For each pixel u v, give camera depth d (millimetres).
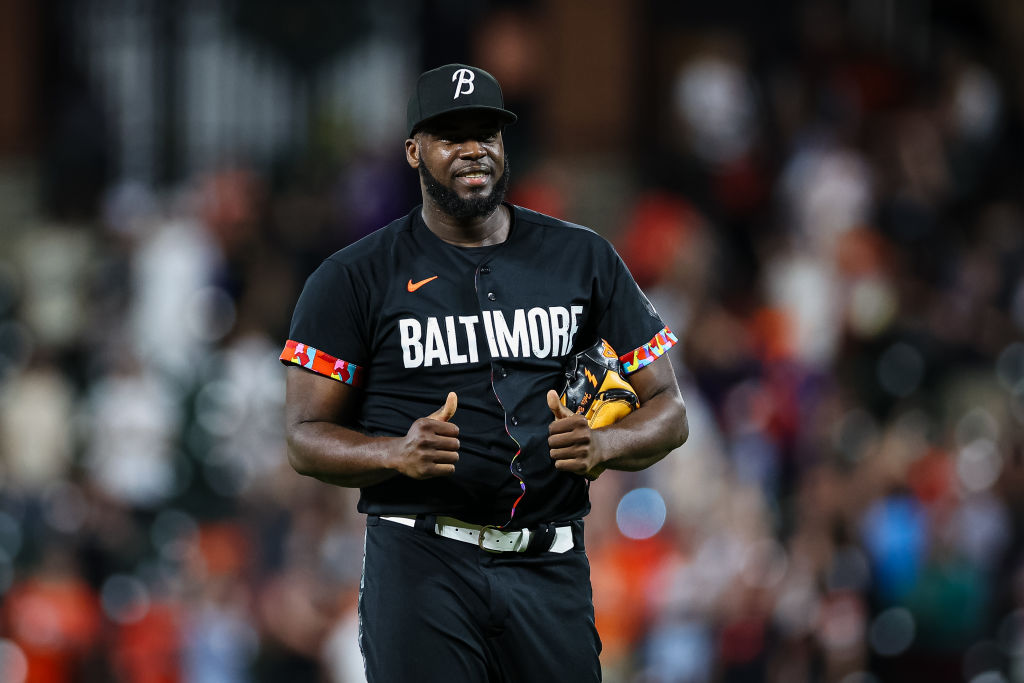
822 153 40281
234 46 45406
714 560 29719
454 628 13250
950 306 36969
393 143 42438
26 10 44219
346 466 12875
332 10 45094
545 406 13391
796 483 33125
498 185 13266
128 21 45125
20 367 38312
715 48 43938
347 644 28406
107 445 34562
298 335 13422
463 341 13273
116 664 30531
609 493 30344
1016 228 39281
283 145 45188
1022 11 44406
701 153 41500
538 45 42938
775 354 35750
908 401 34969
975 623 29891
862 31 43969
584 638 13672
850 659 29297
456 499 13234
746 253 39844
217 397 35500
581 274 13672
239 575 30281
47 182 43688
